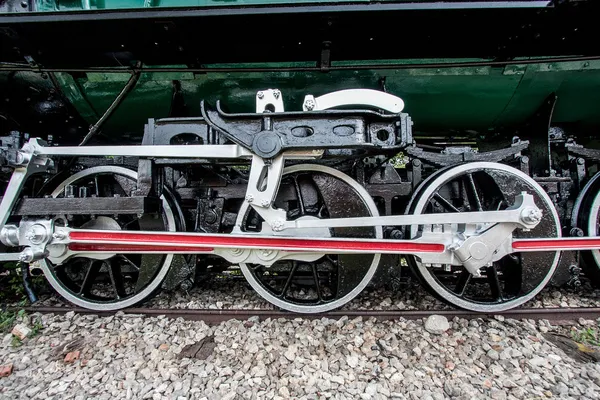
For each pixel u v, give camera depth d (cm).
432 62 249
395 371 197
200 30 216
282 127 211
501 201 251
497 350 216
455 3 193
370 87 255
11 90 261
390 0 194
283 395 179
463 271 257
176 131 224
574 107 274
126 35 220
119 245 247
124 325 246
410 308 266
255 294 295
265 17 202
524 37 223
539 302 272
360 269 249
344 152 228
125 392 185
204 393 182
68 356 213
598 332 235
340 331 234
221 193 265
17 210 232
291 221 222
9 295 307
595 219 255
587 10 196
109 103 269
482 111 272
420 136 317
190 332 237
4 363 211
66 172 277
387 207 257
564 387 181
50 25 209
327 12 196
